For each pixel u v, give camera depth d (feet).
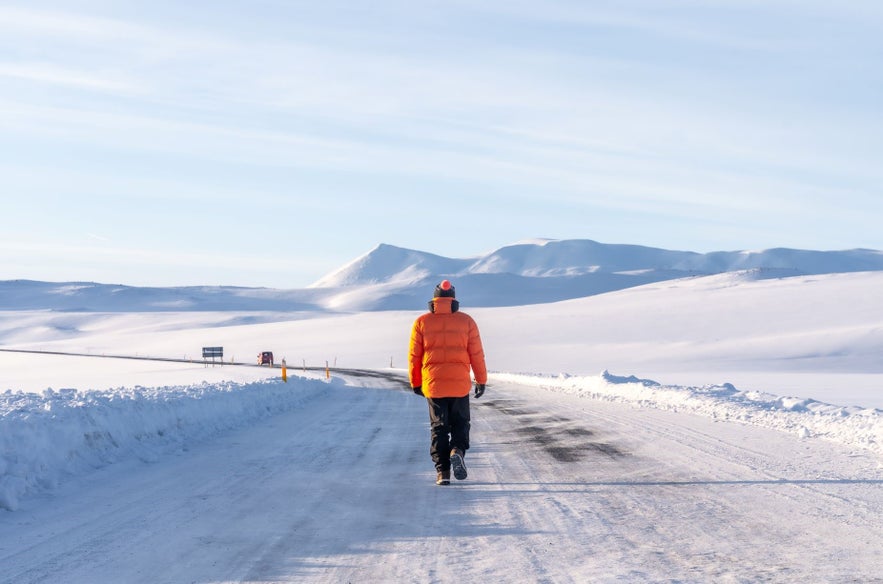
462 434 34.37
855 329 312.09
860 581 18.17
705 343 326.85
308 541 23.98
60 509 30.30
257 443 52.21
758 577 18.69
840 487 30.48
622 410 72.18
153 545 23.93
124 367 286.25
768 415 59.41
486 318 468.34
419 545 23.08
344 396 115.34
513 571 19.98
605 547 22.15
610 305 473.26
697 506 27.58
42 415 41.78
